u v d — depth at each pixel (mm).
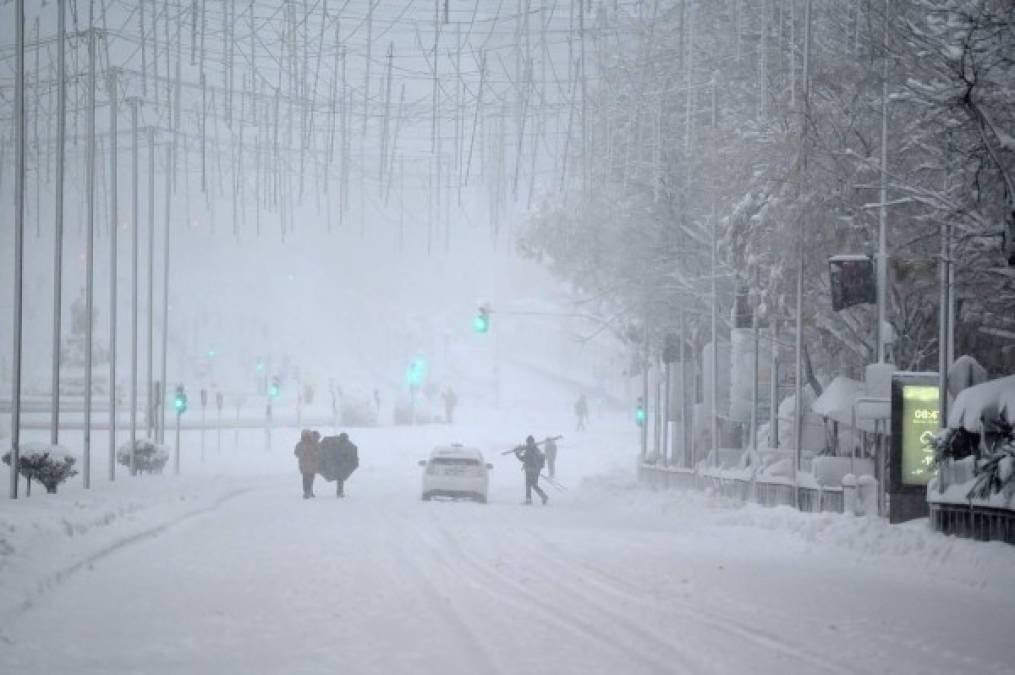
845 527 75000
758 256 105750
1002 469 63938
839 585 55562
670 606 46594
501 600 47938
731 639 39000
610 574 57438
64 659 35344
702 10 124062
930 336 110750
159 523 84500
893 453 77188
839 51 102750
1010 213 74812
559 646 37406
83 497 99000
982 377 77875
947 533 69000
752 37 121688
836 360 125938
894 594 52781
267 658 35594
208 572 57438
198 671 33625
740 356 124625
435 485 131000
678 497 120812
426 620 42781
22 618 42625
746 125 115312
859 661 35562
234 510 107188
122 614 44094
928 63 83625
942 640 40188
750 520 90625
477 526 89562
